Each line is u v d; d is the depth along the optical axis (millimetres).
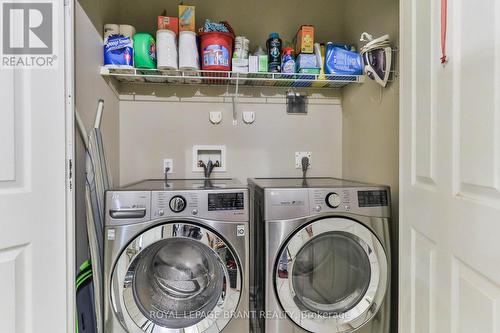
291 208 1355
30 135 975
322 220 1368
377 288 1397
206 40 1667
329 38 2076
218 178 1997
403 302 1130
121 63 1601
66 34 1070
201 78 1748
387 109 1562
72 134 1082
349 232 1385
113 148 1791
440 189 884
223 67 1670
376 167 1668
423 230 985
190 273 1423
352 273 1479
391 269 1461
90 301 1260
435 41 912
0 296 904
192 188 1351
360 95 1846
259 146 2045
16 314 937
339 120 2109
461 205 783
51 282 1010
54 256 1018
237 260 1307
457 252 801
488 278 687
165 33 1601
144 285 1360
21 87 959
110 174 1690
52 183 1018
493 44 669
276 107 2059
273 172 2059
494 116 667
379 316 1406
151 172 1954
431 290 937
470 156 749
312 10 2064
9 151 920
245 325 1320
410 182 1080
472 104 741
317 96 2094
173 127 1972
